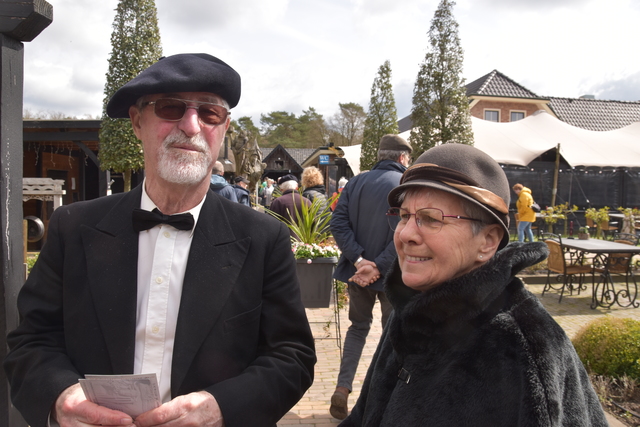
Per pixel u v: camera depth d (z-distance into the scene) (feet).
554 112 82.38
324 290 12.85
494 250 3.68
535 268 27.17
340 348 13.42
